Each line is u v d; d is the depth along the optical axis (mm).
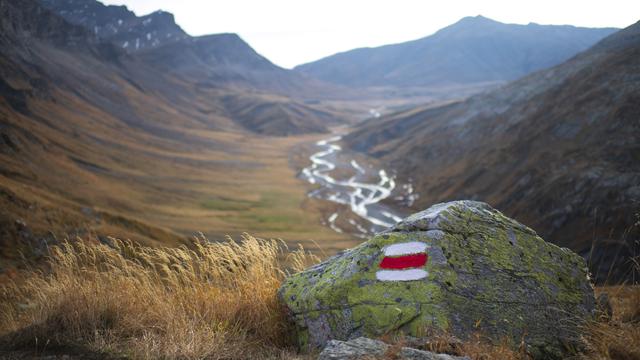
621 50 136000
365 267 5672
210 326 5672
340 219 114125
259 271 6902
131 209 107875
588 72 135875
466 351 4391
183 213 111688
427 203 128875
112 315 5930
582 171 90125
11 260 46188
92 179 123688
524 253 5918
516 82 186750
